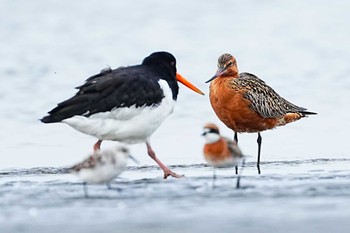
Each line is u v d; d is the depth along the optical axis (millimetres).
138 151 18844
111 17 37469
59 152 18922
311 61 29594
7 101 24234
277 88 25844
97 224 12062
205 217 12258
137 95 16047
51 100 24656
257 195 13555
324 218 12148
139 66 17219
